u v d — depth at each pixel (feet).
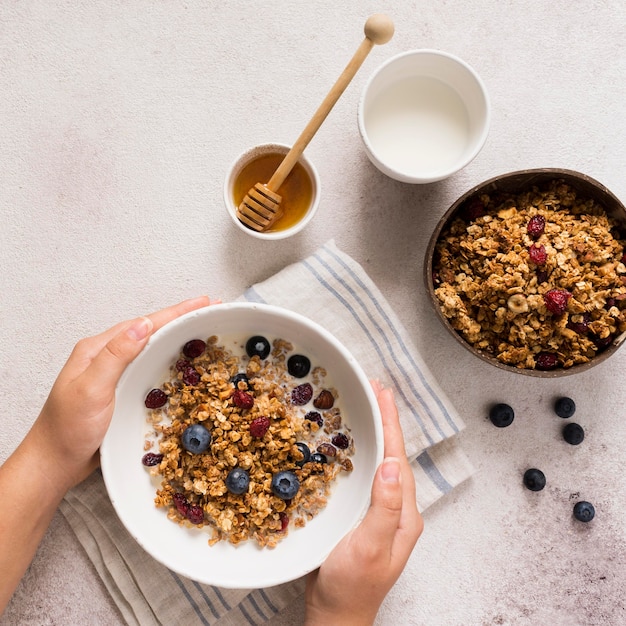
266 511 1.78
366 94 1.89
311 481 1.82
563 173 1.86
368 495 1.75
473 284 1.89
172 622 2.01
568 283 1.86
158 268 2.09
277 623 2.08
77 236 2.09
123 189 2.09
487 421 2.11
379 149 2.02
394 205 2.09
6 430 2.07
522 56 2.10
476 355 1.88
